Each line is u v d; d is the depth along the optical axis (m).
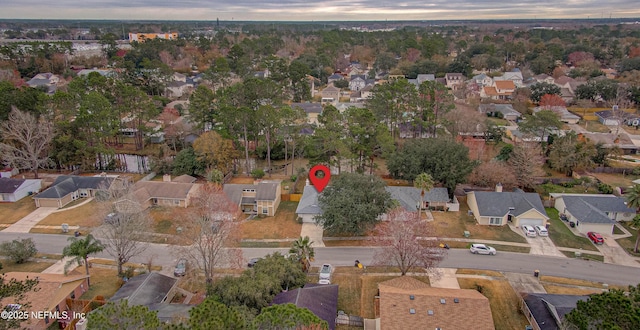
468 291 38.75
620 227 57.50
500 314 39.97
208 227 42.19
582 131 98.06
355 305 41.06
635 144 87.50
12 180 65.56
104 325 24.95
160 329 25.78
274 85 88.69
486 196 59.75
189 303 40.41
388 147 68.50
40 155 76.62
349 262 48.94
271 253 50.75
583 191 68.94
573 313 28.69
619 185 70.25
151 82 129.38
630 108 115.19
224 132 75.62
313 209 58.59
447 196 62.31
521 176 67.69
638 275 46.78
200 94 84.44
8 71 126.38
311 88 141.00
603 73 144.75
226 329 24.83
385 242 44.41
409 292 36.59
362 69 185.62
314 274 46.25
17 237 53.75
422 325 33.72
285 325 26.45
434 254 44.38
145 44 183.75
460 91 125.38
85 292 41.94
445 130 88.12
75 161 73.69
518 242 53.44
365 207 52.34
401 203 58.31
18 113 68.31
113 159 79.38
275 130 78.75
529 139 82.62
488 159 76.75
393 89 85.12
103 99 75.12
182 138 87.44
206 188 58.28
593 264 48.78
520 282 44.97
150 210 61.47
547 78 143.12
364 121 71.44
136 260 49.09
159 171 76.19
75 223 57.56
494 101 123.06
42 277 40.00
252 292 35.50
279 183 65.00
